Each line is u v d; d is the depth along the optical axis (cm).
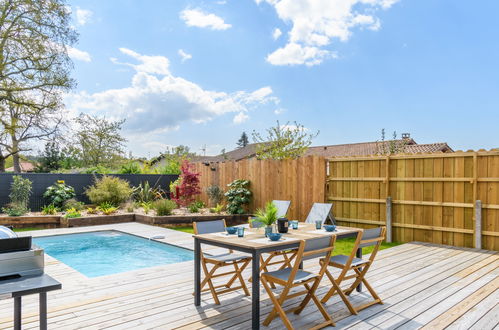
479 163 696
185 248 730
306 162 938
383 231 410
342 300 405
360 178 852
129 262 689
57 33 1522
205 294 426
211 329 328
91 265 670
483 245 695
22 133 1638
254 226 492
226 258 405
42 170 1927
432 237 759
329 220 860
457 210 725
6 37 1447
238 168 1143
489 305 393
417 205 777
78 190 1308
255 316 322
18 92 1572
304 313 369
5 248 259
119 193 1259
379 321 349
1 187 1159
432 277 502
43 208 1195
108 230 979
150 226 1023
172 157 2669
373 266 563
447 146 1964
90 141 1864
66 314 362
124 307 382
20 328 296
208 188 1209
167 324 338
